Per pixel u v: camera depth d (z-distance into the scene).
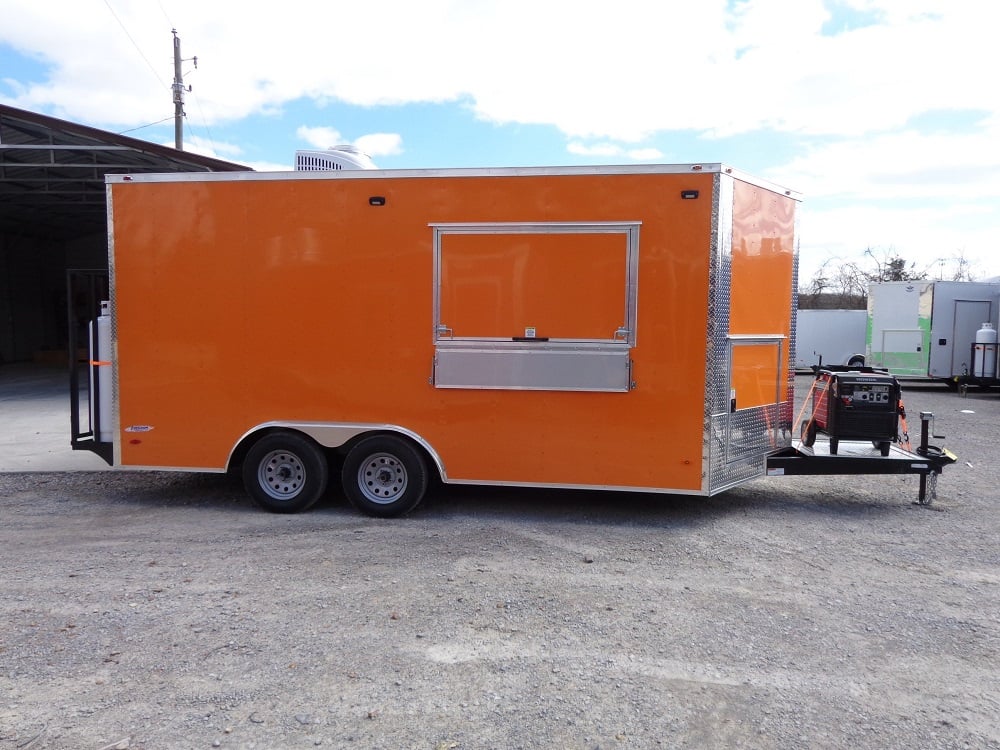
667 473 5.77
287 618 4.02
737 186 5.81
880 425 6.42
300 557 5.07
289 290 6.08
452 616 4.07
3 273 27.38
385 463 6.14
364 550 5.23
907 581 4.71
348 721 3.01
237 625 3.93
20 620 3.98
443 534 5.62
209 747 2.81
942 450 6.69
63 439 10.26
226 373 6.19
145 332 6.25
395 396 6.03
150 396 6.29
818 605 4.29
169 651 3.62
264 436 6.23
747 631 3.92
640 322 5.71
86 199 21.41
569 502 6.63
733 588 4.55
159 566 4.88
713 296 5.63
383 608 4.17
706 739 2.91
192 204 6.13
